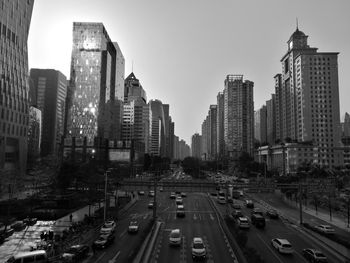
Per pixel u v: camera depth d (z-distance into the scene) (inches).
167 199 4114.2
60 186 3462.1
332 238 1833.2
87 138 7263.8
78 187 3976.4
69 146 6761.8
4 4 4766.2
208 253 1630.2
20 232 2204.7
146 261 1483.8
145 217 2780.5
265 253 1660.9
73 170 3543.3
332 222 2689.5
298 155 7194.9
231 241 1790.1
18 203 2896.2
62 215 2844.5
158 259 1525.6
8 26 4889.3
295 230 2287.2
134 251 1509.6
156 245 1797.5
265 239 1985.7
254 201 4060.0
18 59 5196.9
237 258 1514.5
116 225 2428.6
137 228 2166.6
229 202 3718.0
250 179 5821.9
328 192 3248.0
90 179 3444.9
